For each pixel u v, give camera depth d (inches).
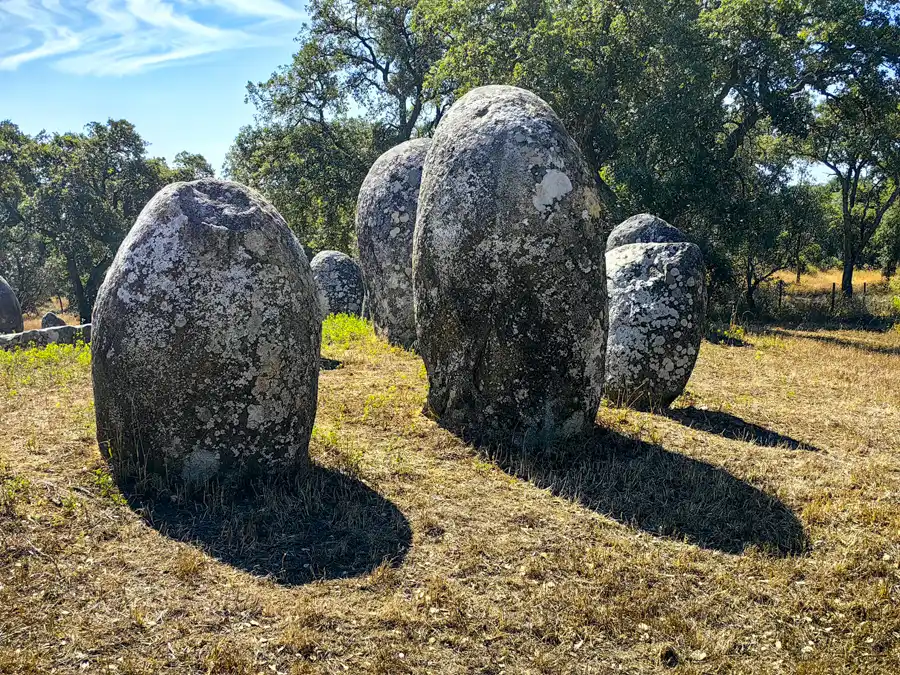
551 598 145.3
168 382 171.0
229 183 187.8
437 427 241.8
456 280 226.1
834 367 424.5
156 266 172.1
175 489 176.4
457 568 154.8
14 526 152.3
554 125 224.2
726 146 828.0
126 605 133.6
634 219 507.8
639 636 136.3
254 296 175.3
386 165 412.5
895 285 1149.7
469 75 792.3
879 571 161.0
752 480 213.9
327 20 1044.5
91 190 1134.4
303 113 1054.4
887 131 851.4
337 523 170.9
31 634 123.2
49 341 432.5
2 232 1189.1
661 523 181.0
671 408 302.5
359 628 132.8
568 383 223.0
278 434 183.3
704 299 303.0
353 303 546.6
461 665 125.5
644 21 716.0
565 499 193.3
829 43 752.3
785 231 930.7
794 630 140.3
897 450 251.3
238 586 142.6
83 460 188.7
